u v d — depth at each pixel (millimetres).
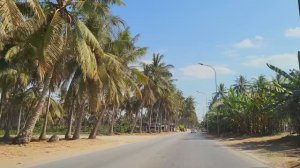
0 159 20188
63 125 90938
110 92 40875
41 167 16859
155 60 82750
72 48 27953
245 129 60406
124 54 44188
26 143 28969
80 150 28672
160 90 83688
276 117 38562
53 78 32031
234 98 62406
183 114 177875
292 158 22766
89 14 30969
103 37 36375
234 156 24422
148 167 17109
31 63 33250
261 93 49406
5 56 29812
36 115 29406
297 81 33031
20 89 44250
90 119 96188
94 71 29062
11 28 18281
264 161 21156
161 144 39281
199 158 22422
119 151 28062
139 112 97188
